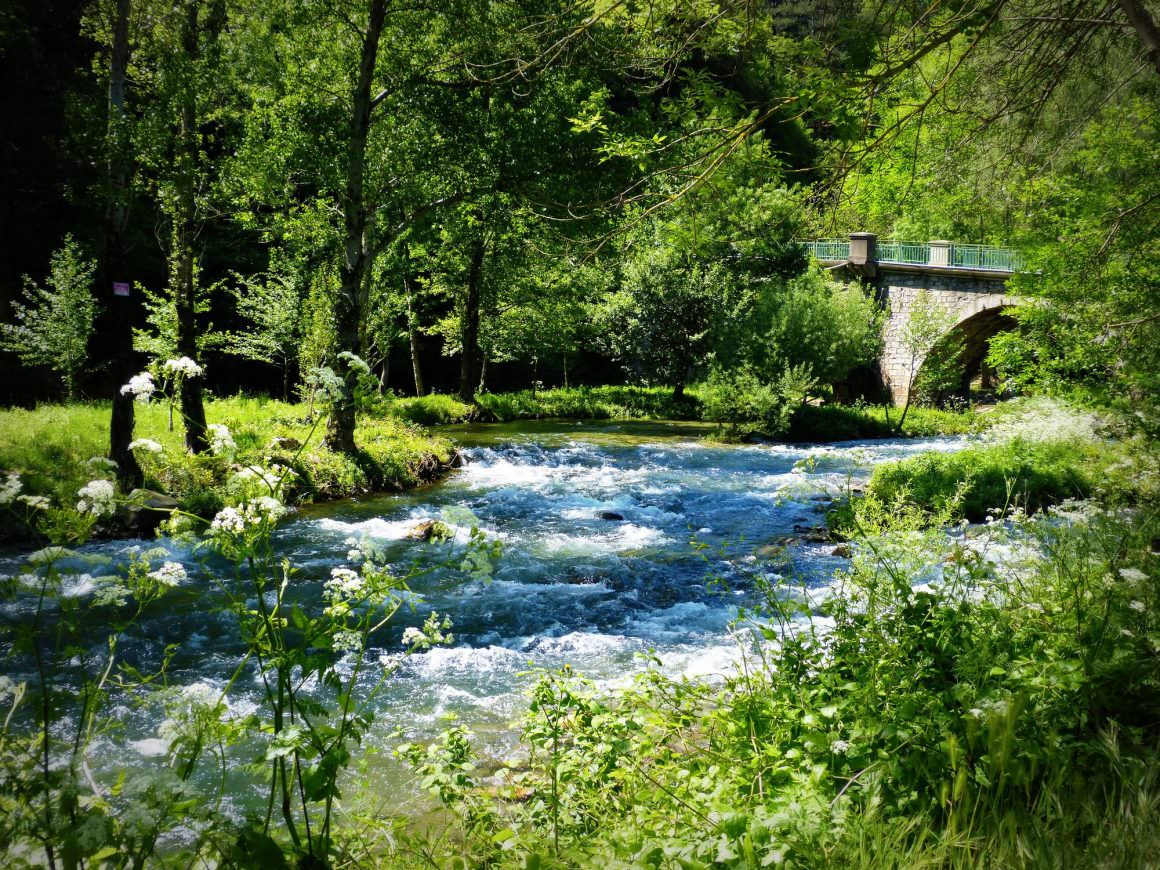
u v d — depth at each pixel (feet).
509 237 66.33
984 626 11.87
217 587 30.45
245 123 57.26
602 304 118.42
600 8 15.71
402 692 22.52
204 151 46.68
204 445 44.06
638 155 15.42
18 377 74.95
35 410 59.47
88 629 25.54
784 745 11.17
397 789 16.55
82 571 28.63
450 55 54.90
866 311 110.73
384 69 56.65
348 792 16.17
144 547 33.32
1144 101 24.02
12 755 6.91
